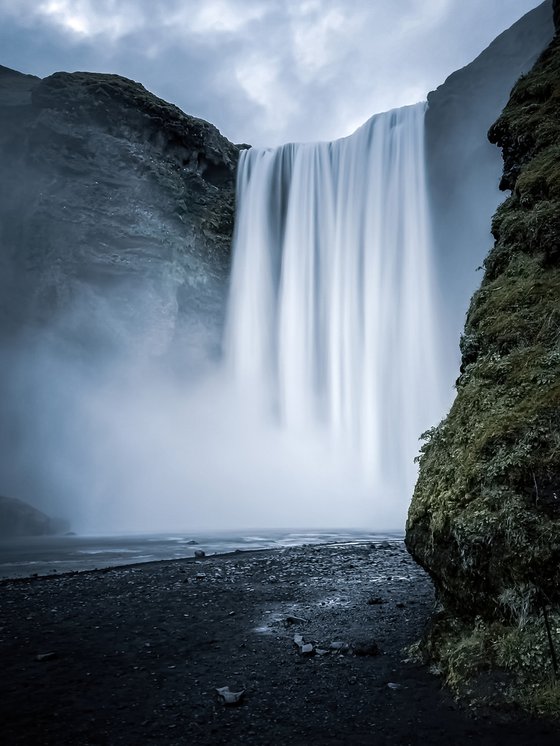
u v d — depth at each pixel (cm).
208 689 472
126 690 474
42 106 3475
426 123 3578
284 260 4041
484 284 699
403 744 360
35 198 3397
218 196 4069
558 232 586
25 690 477
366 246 3772
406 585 956
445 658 464
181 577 1094
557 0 1031
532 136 775
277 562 1294
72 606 831
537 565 397
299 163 4122
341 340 3772
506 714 382
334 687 464
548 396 464
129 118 3619
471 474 467
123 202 3453
